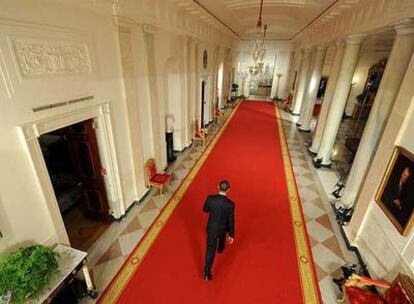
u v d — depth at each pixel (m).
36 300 2.48
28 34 2.54
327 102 7.70
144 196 5.62
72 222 4.79
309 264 3.93
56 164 6.11
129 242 4.29
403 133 3.38
